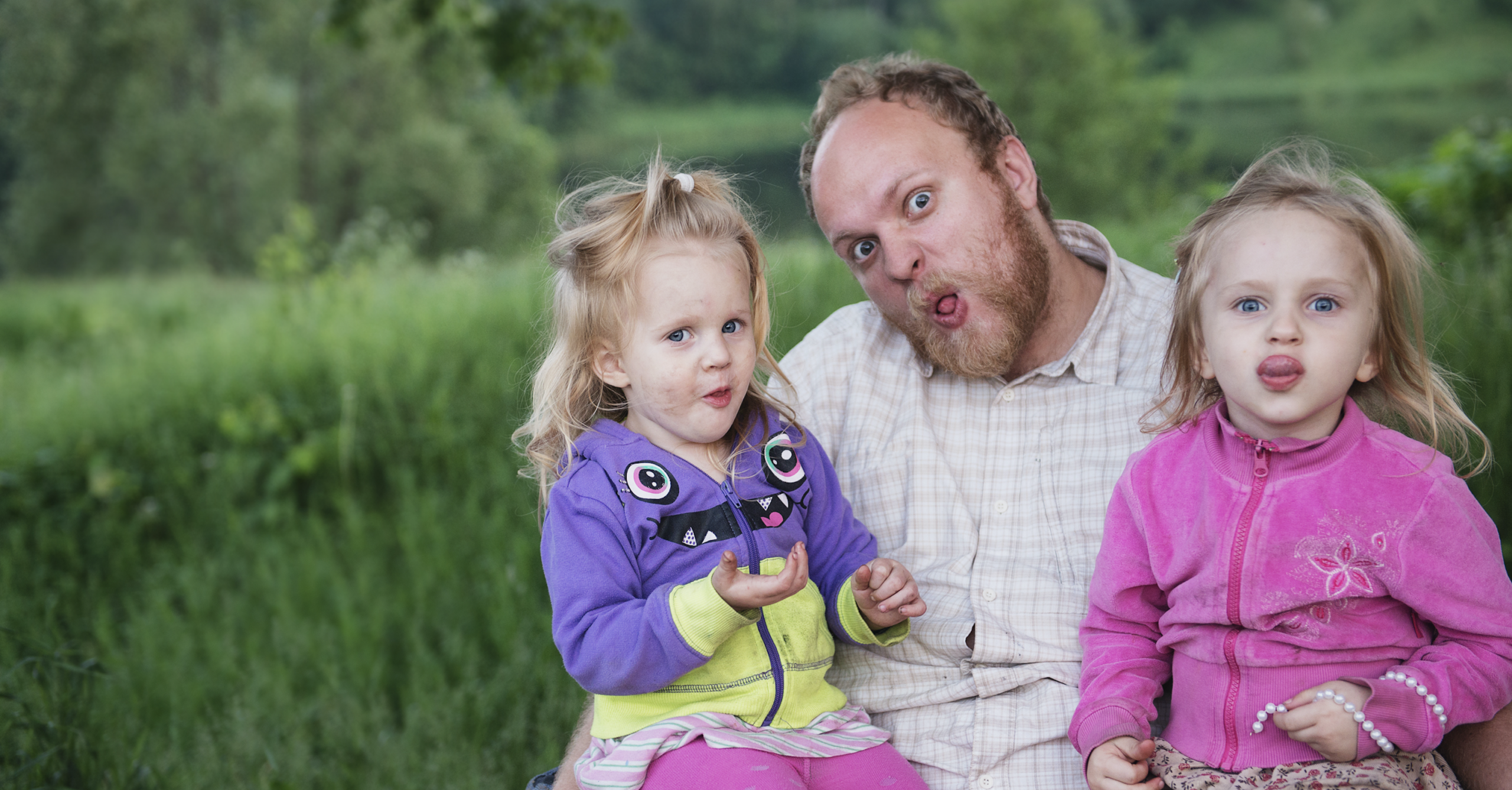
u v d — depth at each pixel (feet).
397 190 123.24
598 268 5.77
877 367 7.21
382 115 130.52
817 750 5.62
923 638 6.44
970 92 6.70
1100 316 6.66
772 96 246.68
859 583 5.60
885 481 6.88
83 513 19.79
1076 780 5.97
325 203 127.44
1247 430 5.14
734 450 6.03
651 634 5.19
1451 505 4.81
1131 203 93.20
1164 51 225.76
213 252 128.06
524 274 26.96
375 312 25.72
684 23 247.70
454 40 43.32
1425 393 5.11
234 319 32.09
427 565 16.15
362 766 11.81
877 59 6.98
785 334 13.91
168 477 20.35
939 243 6.44
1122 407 6.45
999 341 6.54
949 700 6.35
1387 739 4.63
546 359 6.17
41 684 10.34
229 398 22.53
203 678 13.83
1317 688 4.79
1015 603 6.31
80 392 25.43
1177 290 5.60
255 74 133.18
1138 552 5.54
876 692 6.52
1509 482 11.35
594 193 6.29
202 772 11.36
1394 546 4.78
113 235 133.49
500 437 18.81
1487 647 4.77
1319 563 4.88
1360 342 4.83
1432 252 18.10
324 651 14.40
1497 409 12.09
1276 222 4.91
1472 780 5.02
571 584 5.55
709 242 5.75
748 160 149.69
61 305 52.01
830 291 17.84
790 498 6.04
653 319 5.65
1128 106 106.11
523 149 134.92
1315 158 5.40
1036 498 6.53
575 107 204.13
